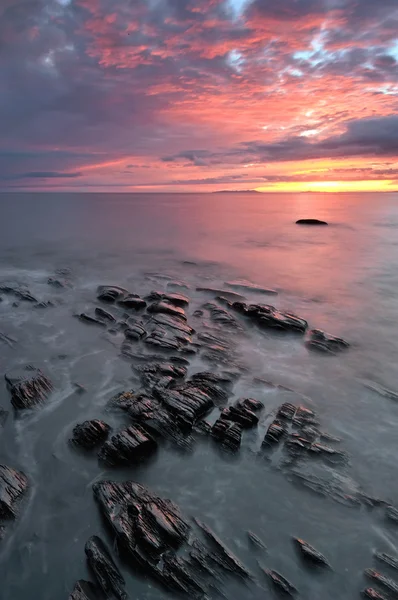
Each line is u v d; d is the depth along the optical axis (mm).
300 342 15711
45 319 17938
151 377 12211
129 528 6973
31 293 21531
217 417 10555
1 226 55500
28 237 44719
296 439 9609
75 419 10500
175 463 9094
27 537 7195
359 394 12000
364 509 7859
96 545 6895
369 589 6344
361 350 15109
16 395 10969
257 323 17109
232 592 6262
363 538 7258
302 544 7059
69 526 7430
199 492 8281
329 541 7199
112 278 26297
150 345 14586
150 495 7801
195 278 26578
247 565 6668
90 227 55875
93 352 14570
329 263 31250
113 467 8781
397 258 32781
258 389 12141
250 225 61469
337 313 19453
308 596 6277
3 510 7457
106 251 36719
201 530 7234
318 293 22922
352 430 10250
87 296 21359
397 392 12086
